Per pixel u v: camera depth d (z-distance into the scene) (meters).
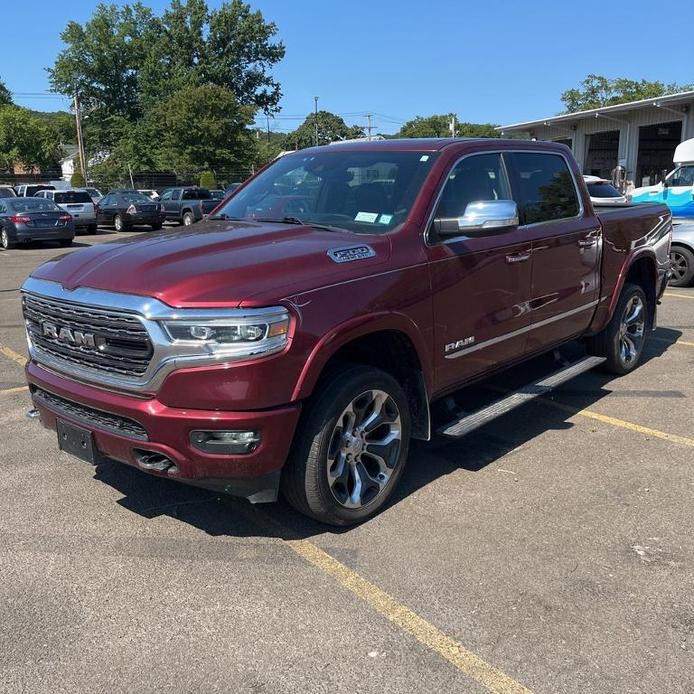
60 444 3.80
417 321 3.87
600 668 2.71
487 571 3.38
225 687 2.64
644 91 57.78
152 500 4.16
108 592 3.25
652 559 3.48
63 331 3.59
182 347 3.13
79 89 60.44
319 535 3.74
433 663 2.76
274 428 3.26
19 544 3.67
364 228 4.07
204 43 60.12
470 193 4.44
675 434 5.13
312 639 2.91
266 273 3.32
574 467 4.57
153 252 3.64
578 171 5.56
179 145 49.31
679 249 11.49
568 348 6.93
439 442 5.02
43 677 2.69
